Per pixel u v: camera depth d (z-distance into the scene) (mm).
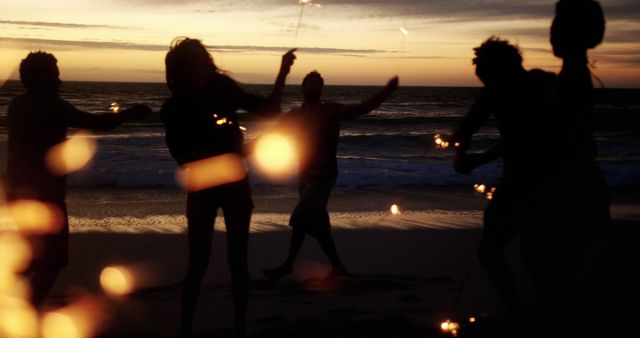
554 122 3693
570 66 3658
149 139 25922
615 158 23062
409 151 24547
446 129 35188
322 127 5957
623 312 4699
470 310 5070
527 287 5840
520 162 3820
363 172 15570
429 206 11555
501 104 3873
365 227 9234
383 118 39000
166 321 4875
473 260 7195
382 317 4879
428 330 4379
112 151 21469
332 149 6047
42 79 4426
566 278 3740
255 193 12984
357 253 7559
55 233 4465
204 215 4172
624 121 38906
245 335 4367
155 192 13578
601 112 47438
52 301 5469
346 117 4359
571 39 3611
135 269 6816
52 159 4418
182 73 4113
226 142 4160
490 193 4141
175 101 4160
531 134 3756
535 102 3799
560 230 3654
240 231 4211
